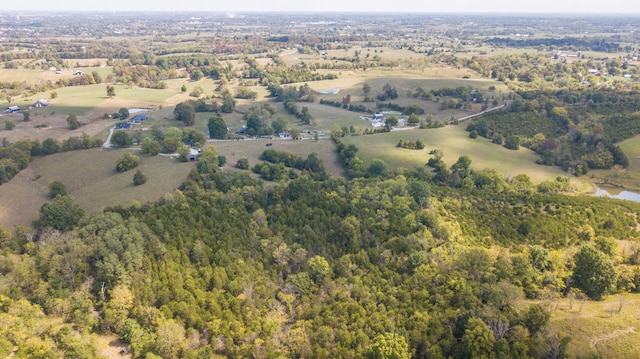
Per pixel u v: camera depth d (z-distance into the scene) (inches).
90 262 3961.6
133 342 3201.3
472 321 3105.3
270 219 5044.3
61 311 3464.6
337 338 3257.9
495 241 4894.2
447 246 4490.7
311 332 3321.9
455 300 3599.9
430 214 4923.7
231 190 5595.5
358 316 3427.7
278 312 3553.2
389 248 4456.2
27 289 3649.1
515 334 3107.8
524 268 3922.2
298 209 5226.4
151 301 3599.9
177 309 3481.8
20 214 5541.3
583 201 5910.4
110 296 3587.6
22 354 2940.5
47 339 3105.3
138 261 3912.4
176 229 4542.3
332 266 4160.9
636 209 5728.3
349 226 4655.5
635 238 4931.1
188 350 3196.4
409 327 3321.9
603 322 3280.0
